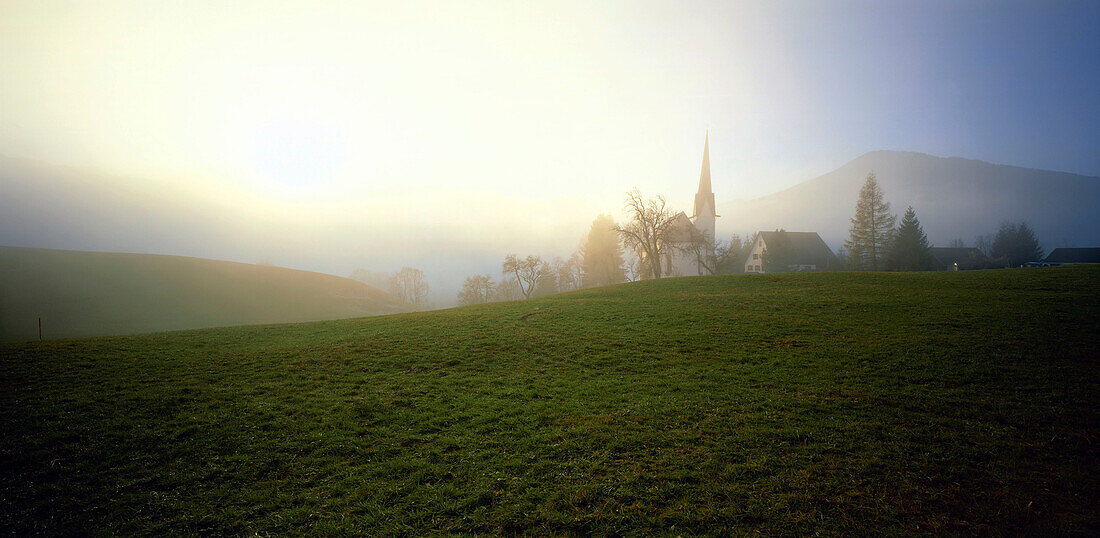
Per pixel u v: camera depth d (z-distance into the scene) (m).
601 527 8.58
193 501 9.96
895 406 13.88
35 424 13.92
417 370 19.53
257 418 14.41
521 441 12.27
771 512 8.85
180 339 27.00
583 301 37.03
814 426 12.58
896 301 30.11
